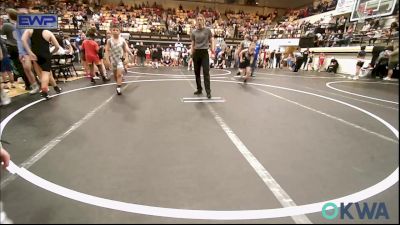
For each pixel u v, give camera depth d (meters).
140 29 23.66
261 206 2.11
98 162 2.82
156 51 16.64
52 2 23.39
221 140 3.53
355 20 17.22
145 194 2.24
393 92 8.28
